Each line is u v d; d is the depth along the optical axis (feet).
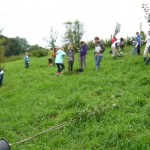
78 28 132.98
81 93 46.42
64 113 37.63
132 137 28.84
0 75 63.52
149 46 61.87
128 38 123.54
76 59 98.43
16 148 30.78
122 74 55.88
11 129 35.99
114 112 34.94
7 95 52.49
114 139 28.84
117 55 82.74
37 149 29.96
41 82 60.44
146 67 57.93
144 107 35.29
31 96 48.44
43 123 36.37
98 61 63.72
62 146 30.12
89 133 31.14
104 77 55.62
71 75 64.28
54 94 48.19
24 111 41.42
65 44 131.64
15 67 105.81
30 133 34.35
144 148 26.61
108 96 43.04
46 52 151.94
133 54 81.92
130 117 32.55
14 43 296.10
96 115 34.63
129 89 44.42
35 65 101.81
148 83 46.24
